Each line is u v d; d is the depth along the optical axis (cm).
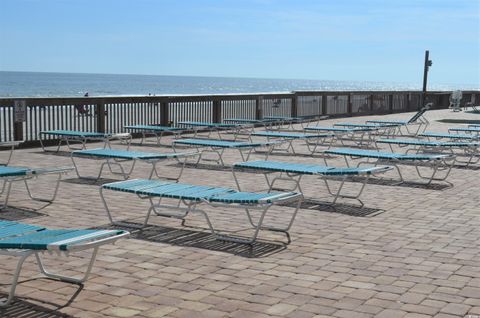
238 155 1491
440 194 984
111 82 17762
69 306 468
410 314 461
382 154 1103
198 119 2197
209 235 697
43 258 594
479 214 830
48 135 1695
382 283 534
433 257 616
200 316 452
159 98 2012
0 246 461
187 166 1287
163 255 613
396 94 3466
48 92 9875
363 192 991
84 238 477
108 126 1859
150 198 736
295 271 566
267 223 758
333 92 2942
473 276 555
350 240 681
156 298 490
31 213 801
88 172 1174
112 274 550
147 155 1062
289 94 2655
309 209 850
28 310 458
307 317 452
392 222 774
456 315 460
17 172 812
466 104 4172
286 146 1720
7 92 9444
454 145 1301
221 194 684
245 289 514
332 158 1463
